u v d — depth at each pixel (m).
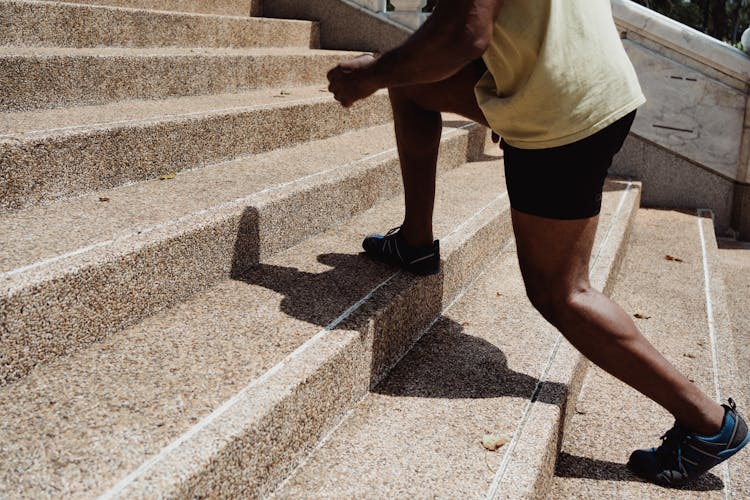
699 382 2.83
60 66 2.85
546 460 1.93
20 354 1.60
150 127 2.62
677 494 2.12
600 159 1.86
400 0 5.92
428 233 2.48
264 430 1.56
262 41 5.05
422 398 2.13
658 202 5.57
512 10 1.74
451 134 4.38
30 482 1.26
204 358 1.77
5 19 3.06
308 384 1.74
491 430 1.97
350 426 1.96
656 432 2.43
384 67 1.82
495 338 2.58
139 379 1.65
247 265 2.42
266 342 1.88
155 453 1.37
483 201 3.62
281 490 1.66
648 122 5.43
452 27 1.67
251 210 2.38
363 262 2.57
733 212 5.39
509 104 1.83
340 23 6.04
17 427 1.42
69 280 1.70
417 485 1.71
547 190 1.88
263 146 3.31
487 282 3.15
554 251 1.95
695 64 5.22
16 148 2.13
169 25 4.03
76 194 2.37
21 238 1.92
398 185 3.55
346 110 4.00
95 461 1.33
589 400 2.65
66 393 1.56
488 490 1.70
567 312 1.99
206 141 2.93
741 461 2.38
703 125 5.29
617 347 1.99
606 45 1.82
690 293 3.80
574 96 1.77
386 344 2.24
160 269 2.00
